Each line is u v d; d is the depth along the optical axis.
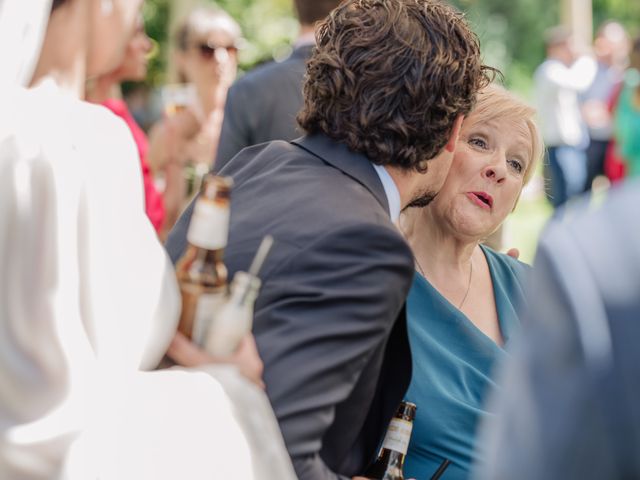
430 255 3.17
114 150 1.99
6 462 1.84
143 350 1.98
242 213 2.51
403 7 2.58
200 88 6.04
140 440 1.93
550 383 1.38
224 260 2.42
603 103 13.53
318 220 2.41
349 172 2.54
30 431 1.84
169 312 2.01
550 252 1.42
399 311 2.45
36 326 1.85
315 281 2.33
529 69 30.80
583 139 13.48
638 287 1.35
